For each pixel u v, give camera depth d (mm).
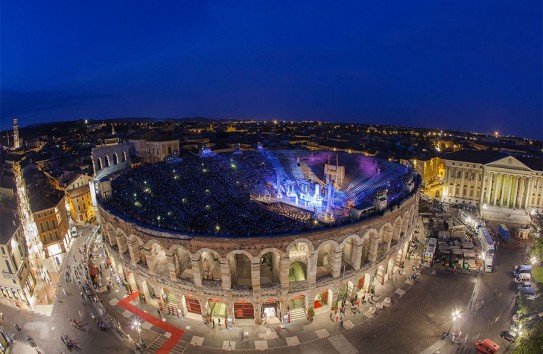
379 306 54844
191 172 92438
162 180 84750
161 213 63031
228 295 50438
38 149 187375
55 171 113875
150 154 126562
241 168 99438
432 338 48844
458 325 51156
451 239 75750
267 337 49781
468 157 103625
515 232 81250
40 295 62125
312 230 49312
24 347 49844
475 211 98500
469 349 46844
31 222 71188
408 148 151250
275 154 111750
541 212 91938
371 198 73375
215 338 49875
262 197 80250
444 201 107500
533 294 55781
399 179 80875
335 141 171375
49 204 76000
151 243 52281
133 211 60531
